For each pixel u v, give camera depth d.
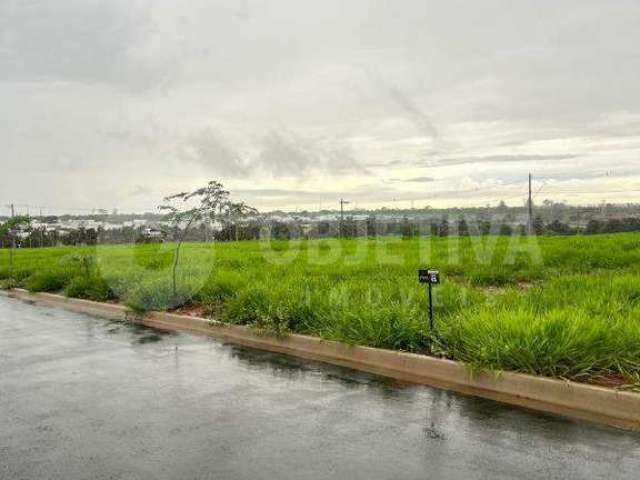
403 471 4.36
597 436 5.02
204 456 4.67
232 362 7.84
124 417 5.63
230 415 5.66
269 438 5.04
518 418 5.47
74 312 12.88
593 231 36.12
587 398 5.70
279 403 6.02
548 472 4.32
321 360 7.90
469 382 6.57
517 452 4.68
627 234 31.53
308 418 5.54
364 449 4.78
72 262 18.25
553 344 6.23
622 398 5.51
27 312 13.01
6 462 4.62
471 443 4.88
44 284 16.45
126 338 9.66
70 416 5.68
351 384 6.68
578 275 12.00
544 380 5.99
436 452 4.70
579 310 7.55
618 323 6.98
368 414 5.63
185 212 12.72
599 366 6.23
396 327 7.73
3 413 5.79
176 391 6.48
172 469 4.44
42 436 5.16
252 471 4.39
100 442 5.00
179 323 10.82
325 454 4.68
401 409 5.77
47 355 8.41
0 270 20.47
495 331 6.79
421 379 6.85
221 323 9.98
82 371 7.44
